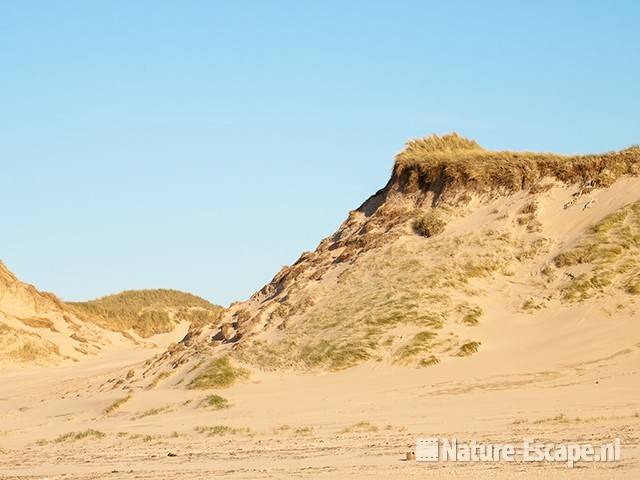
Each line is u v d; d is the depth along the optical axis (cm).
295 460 2747
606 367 4138
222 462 2819
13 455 3453
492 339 4822
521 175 5984
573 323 4784
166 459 2995
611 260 5159
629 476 2075
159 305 11625
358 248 6006
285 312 5562
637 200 5488
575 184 5834
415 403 3909
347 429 3394
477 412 3531
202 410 4350
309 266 6106
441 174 6222
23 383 7044
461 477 2191
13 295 9506
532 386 3978
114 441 3684
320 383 4609
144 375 5503
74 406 5034
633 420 3066
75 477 2672
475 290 5281
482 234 5659
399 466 2459
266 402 4350
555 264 5272
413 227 5934
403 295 5247
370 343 4912
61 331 9400
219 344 5528
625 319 4697
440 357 4694
